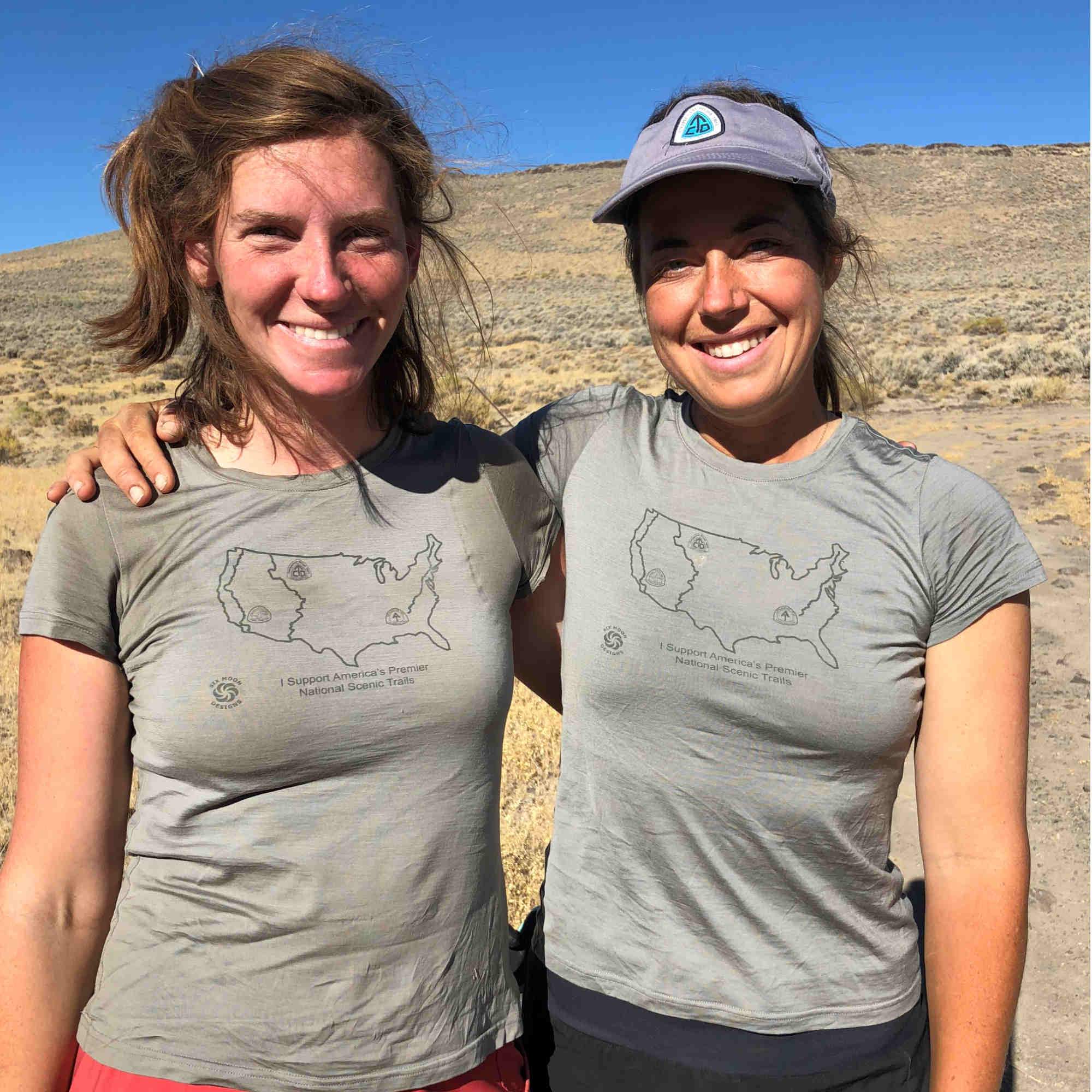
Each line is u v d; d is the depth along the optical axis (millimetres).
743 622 1580
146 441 1521
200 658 1462
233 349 1546
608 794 1684
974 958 1522
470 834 1582
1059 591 7367
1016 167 96250
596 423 1847
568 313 47719
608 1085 1688
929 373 21234
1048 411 16281
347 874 1485
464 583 1596
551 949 1775
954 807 1546
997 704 1525
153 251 1633
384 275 1515
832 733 1541
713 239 1602
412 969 1532
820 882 1605
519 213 99188
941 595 1533
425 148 1672
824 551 1575
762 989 1608
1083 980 3559
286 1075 1478
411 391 1713
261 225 1460
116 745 1524
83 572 1458
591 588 1693
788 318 1615
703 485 1677
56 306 65438
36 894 1471
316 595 1517
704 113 1586
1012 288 48719
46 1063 1488
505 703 1612
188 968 1480
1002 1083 3115
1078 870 4168
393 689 1504
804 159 1566
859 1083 1605
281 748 1466
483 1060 1634
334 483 1558
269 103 1436
